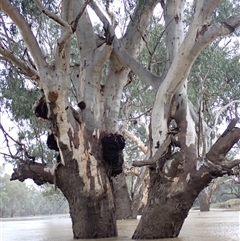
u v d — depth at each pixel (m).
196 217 21.70
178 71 8.70
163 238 8.17
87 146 9.21
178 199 8.08
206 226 13.44
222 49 19.62
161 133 8.83
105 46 10.16
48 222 25.61
